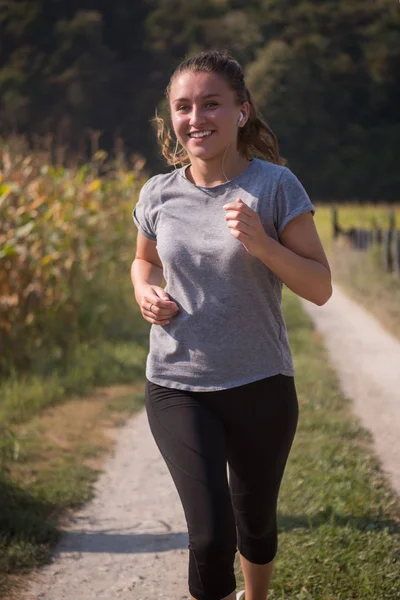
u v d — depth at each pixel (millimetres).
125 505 6637
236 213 3490
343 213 49906
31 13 107688
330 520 5754
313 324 16312
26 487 6801
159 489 6996
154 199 3875
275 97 99125
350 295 20828
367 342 14172
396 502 6223
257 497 3861
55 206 13164
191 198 3773
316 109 104312
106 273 15133
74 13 111688
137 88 104000
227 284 3664
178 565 5496
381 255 25016
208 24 109812
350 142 106875
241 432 3756
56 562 5523
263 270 3674
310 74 104312
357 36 111875
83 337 12969
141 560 5574
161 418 3777
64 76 100688
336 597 4730
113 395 10445
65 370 11328
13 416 9109
